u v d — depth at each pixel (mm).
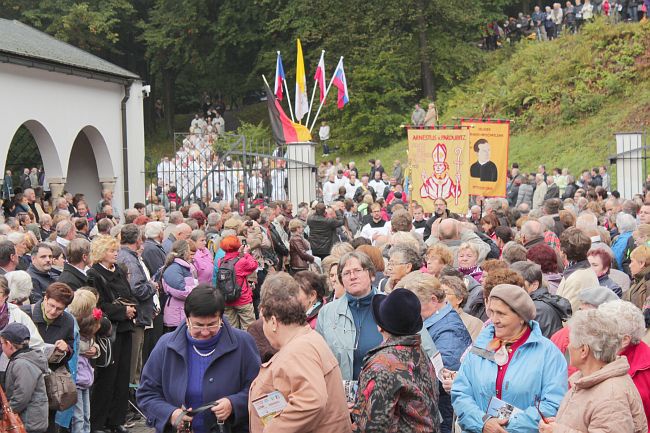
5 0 45906
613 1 40531
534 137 35875
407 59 43688
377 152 41750
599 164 31438
